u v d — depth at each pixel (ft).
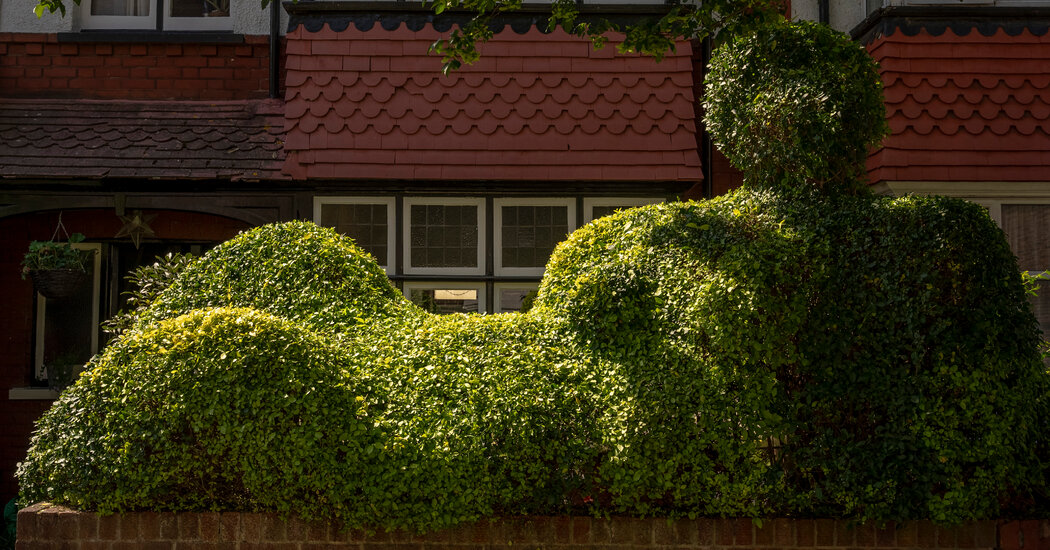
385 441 15.97
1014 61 26.40
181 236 29.50
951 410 15.69
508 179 26.50
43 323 29.22
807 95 17.43
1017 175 25.61
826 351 16.24
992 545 15.78
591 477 16.05
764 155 18.22
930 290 16.07
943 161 25.63
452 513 15.78
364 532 16.15
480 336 17.97
